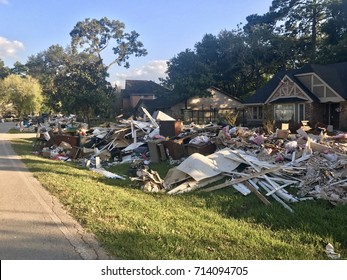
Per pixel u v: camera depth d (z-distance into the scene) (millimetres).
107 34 70438
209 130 18750
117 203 7941
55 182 10359
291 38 50688
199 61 50156
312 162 10469
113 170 14398
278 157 11867
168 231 6082
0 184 10180
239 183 9727
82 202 7891
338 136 15352
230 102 47500
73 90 52188
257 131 21078
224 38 51812
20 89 78062
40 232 5949
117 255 5004
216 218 7211
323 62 45000
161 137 18562
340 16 47906
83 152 18078
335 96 32031
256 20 56031
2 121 76000
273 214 7441
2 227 6223
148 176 10406
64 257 4957
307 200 8367
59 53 79812
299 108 33750
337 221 6887
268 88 38156
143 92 71938
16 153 19469
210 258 5035
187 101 46656
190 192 9695
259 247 5625
